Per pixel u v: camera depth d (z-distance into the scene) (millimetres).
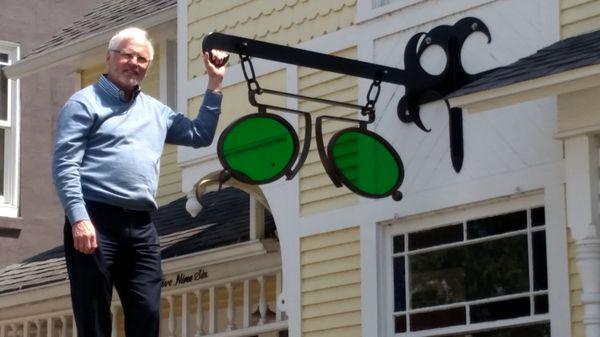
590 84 8516
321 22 11727
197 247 14641
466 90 9000
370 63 10250
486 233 10203
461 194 10289
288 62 9742
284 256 11766
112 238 7234
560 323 9492
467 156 10281
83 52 18438
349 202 11281
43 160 21875
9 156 21625
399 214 10766
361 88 11227
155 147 7402
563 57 8930
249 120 9570
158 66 18000
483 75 10203
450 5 10508
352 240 11227
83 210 6980
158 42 17859
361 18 11273
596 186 9023
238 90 12367
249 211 15133
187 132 7676
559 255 9539
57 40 19422
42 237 21656
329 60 9961
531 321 9766
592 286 8914
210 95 7824
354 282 11164
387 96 10930
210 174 12547
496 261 10102
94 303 7168
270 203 11969
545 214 9680
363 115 10211
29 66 19328
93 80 19250
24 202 21562
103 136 7230
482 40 10250
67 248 7281
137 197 7262
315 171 11586
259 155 9594
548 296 9625
